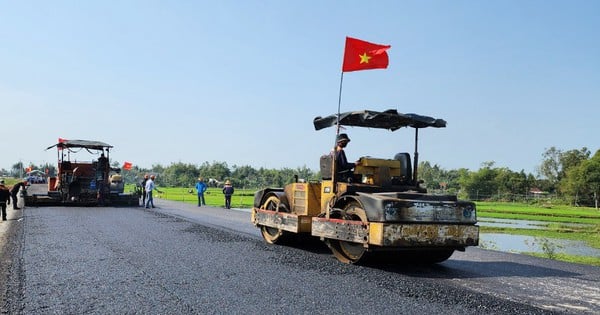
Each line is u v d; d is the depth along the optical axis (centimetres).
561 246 1544
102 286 626
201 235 1153
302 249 986
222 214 2017
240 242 1049
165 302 555
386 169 891
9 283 639
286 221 995
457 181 10000
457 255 989
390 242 735
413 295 604
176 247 952
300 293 604
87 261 792
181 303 551
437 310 539
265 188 1134
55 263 773
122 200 2428
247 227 1425
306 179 1058
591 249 1466
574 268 859
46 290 605
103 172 2330
